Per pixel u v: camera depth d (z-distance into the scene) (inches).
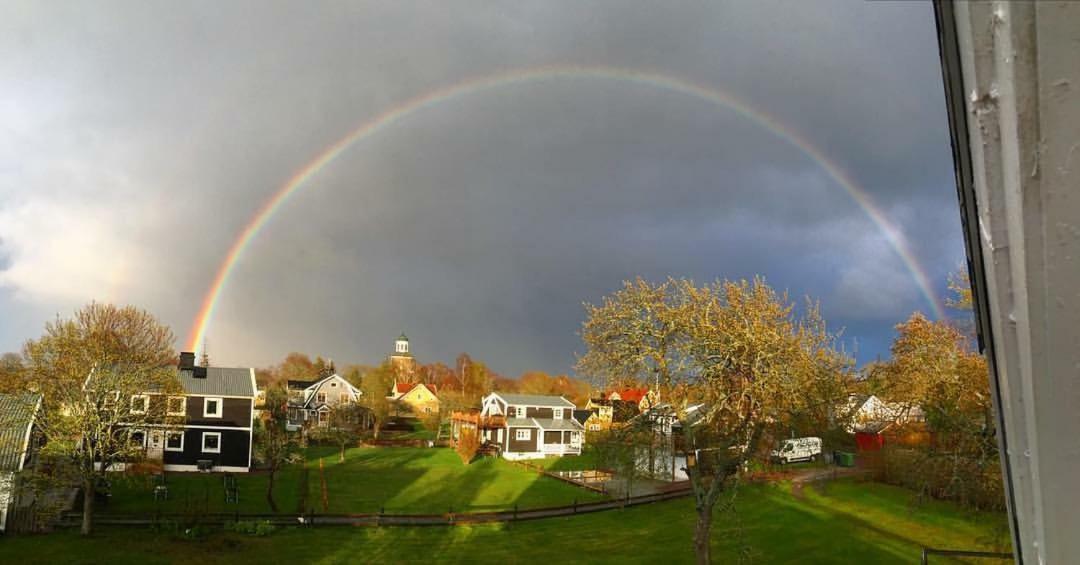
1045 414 58.8
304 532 1197.7
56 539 1093.1
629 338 892.0
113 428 1251.8
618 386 918.4
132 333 1249.4
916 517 1144.8
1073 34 47.2
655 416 916.6
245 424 1902.1
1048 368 57.1
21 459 1138.0
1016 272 57.0
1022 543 68.1
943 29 56.2
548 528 1266.0
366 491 1681.8
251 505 1443.2
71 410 1166.3
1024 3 47.6
